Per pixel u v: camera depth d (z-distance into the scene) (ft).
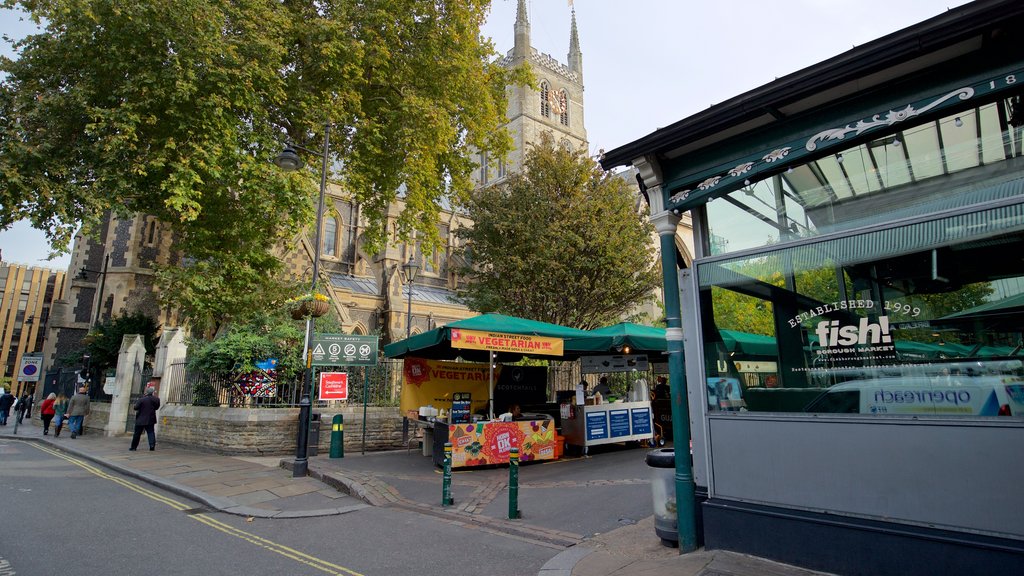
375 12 59.41
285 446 47.21
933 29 13.58
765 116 17.49
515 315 77.20
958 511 13.65
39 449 55.06
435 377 47.88
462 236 83.56
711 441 18.57
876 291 16.37
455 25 64.90
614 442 44.83
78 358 89.15
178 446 52.85
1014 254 14.35
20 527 23.31
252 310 61.16
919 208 15.53
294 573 18.17
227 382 50.90
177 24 48.14
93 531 23.12
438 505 27.55
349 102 61.31
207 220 58.90
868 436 15.24
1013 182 14.06
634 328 44.45
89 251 110.32
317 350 45.42
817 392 17.03
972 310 14.97
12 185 46.32
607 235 73.51
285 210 57.16
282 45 56.59
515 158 200.23
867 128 15.61
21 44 51.83
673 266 20.04
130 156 52.47
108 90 52.31
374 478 34.22
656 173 20.06
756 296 18.63
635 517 23.94
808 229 17.72
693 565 16.70
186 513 27.14
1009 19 12.87
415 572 18.21
